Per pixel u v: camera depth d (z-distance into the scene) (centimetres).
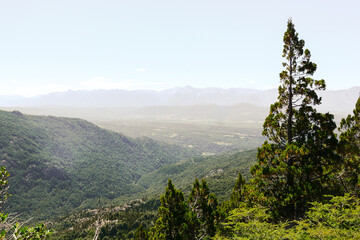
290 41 2462
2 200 870
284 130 2575
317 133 2242
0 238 692
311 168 2070
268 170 2194
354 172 2139
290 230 1339
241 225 1522
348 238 1138
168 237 2395
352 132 2302
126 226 10912
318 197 1947
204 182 2767
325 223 1345
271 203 2098
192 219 2412
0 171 903
